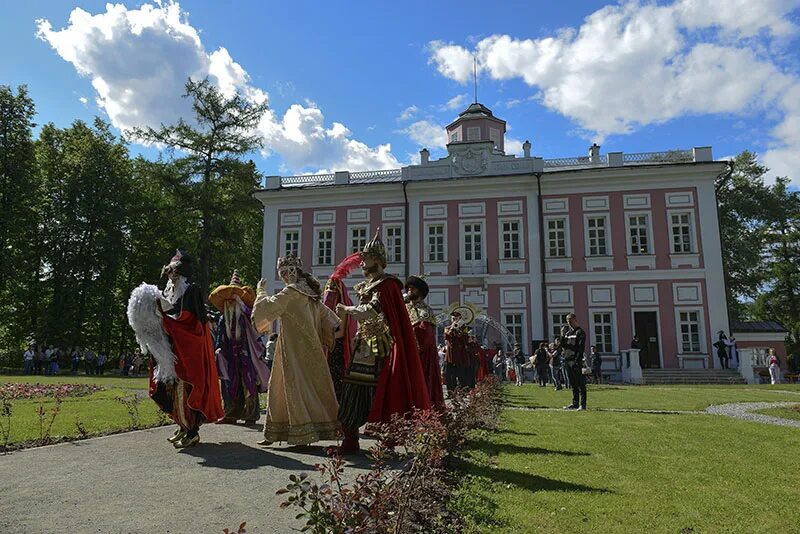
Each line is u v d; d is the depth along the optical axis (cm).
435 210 3291
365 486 277
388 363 543
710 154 3033
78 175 3766
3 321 3634
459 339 1120
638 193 3062
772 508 415
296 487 266
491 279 3145
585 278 3055
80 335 3678
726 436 753
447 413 546
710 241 2952
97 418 844
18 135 3547
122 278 4131
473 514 373
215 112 3694
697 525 375
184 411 562
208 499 376
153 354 562
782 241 4600
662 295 2958
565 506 407
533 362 2359
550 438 721
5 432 675
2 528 314
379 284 560
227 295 773
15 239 3491
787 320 4681
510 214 3194
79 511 348
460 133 3888
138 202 3822
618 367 2931
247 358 767
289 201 3488
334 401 560
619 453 621
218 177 3728
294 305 551
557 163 3316
